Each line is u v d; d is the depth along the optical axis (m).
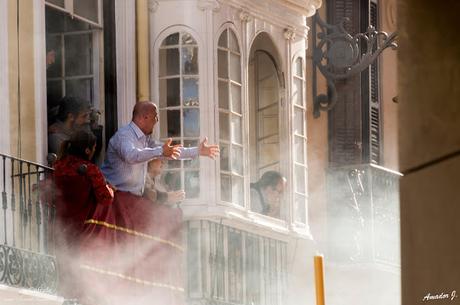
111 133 21.00
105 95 21.02
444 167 9.41
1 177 18.61
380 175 25.58
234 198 22.02
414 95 9.52
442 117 9.48
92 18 20.94
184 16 21.62
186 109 21.64
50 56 20.56
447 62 9.51
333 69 25.00
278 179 23.00
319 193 25.17
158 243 19.84
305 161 23.83
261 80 23.47
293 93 23.61
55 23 20.61
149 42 21.62
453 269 9.30
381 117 26.25
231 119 22.08
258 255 22.47
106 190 18.52
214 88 21.70
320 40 25.12
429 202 9.42
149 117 19.38
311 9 23.94
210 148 19.33
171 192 20.20
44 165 19.39
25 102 19.28
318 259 11.12
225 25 22.02
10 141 19.03
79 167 18.44
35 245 18.77
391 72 26.58
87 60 20.91
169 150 19.11
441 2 9.53
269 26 23.11
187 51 21.64
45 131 19.45
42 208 18.73
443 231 9.37
